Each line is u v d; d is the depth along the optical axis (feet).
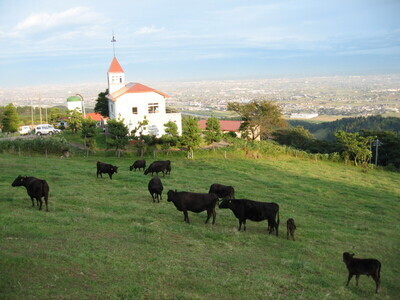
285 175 136.46
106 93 236.43
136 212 60.80
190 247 45.42
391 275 47.34
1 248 36.35
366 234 65.98
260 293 34.17
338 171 165.17
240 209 55.77
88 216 54.80
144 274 34.86
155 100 187.93
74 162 126.82
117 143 150.51
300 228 63.26
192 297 30.86
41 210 56.90
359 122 431.84
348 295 37.68
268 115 213.87
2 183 77.51
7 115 277.03
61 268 33.24
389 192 126.62
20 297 26.91
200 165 140.36
